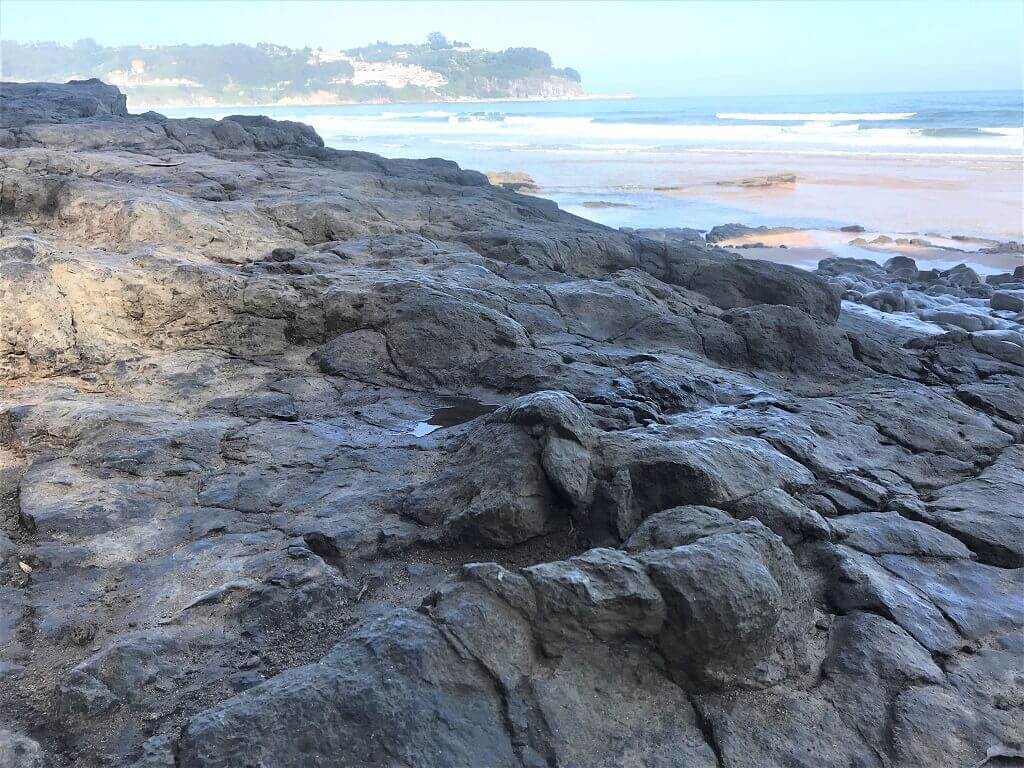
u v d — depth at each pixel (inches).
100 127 853.8
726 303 516.1
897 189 1266.0
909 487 255.6
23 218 476.4
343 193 610.5
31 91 1173.7
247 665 159.9
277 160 813.9
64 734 141.9
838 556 196.1
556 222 689.0
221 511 217.0
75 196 466.0
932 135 2117.4
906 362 396.8
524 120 3846.0
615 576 157.0
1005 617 190.4
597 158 1870.1
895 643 173.3
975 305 614.9
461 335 340.8
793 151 1876.2
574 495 200.7
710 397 317.4
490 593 155.6
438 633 149.0
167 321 332.8
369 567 195.8
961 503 242.7
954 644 178.9
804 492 233.6
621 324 395.2
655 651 158.4
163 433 253.1
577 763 139.0
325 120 4881.9
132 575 187.0
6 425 254.1
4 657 159.8
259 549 198.4
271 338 347.9
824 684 163.2
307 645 167.2
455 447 254.5
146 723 144.4
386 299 355.6
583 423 215.9
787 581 171.6
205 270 345.1
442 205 619.2
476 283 406.9
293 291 358.6
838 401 322.7
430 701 139.9
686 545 165.9
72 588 182.2
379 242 484.4
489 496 202.8
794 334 391.5
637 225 1046.4
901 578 201.9
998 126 2273.6
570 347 357.7
